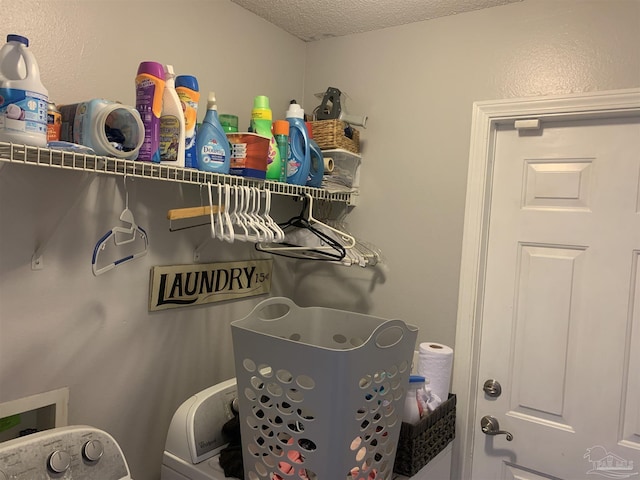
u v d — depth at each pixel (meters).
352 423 1.13
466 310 1.77
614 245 1.58
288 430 1.17
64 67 1.28
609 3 1.51
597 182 1.61
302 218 1.71
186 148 1.29
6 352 1.20
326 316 1.57
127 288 1.47
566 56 1.58
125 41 1.42
